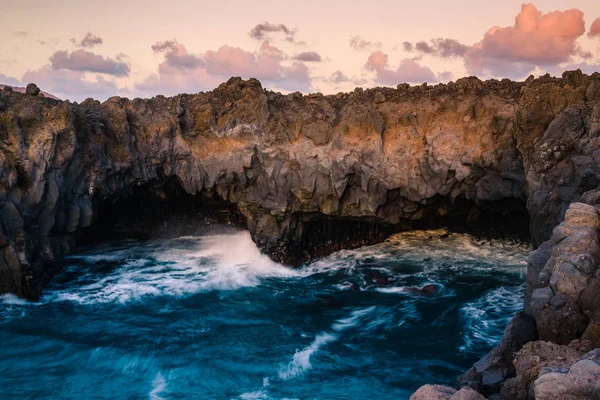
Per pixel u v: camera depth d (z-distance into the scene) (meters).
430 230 28.88
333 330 20.27
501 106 24.56
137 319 21.17
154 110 28.08
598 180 17.97
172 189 29.11
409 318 20.97
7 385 16.58
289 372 17.23
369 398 15.66
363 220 27.17
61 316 21.33
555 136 20.53
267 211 27.23
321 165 26.02
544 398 8.77
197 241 30.03
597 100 20.64
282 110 27.52
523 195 23.73
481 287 23.55
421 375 16.84
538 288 13.29
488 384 12.16
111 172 26.22
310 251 28.03
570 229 13.59
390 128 26.22
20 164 22.52
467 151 24.61
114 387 16.53
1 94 24.38
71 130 23.92
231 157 27.11
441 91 26.59
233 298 23.33
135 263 27.20
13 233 22.05
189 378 17.02
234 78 29.19
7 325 20.45
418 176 25.64
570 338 12.13
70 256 27.62
